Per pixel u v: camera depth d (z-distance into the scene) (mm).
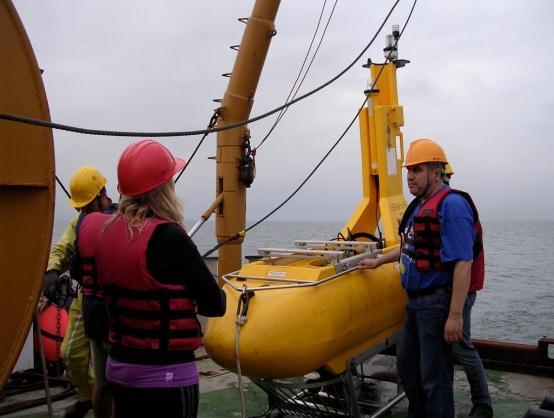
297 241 4562
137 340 2348
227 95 6023
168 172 2473
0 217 2818
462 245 3484
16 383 5336
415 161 3707
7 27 2764
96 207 4051
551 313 17250
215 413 4715
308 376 5566
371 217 5484
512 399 4926
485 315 16984
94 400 3779
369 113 5387
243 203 6234
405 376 3863
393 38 5570
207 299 2432
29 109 2867
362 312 3887
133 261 2303
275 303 3521
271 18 5828
